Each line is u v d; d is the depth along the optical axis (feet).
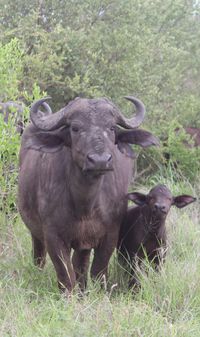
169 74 162.40
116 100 153.58
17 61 123.03
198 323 76.59
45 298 82.48
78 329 70.13
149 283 85.25
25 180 91.50
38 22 158.71
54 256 85.61
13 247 100.53
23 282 86.28
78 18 159.22
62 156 84.02
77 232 85.40
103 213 85.76
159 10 168.35
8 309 76.95
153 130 155.12
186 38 176.96
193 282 83.76
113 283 92.12
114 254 99.19
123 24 158.71
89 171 75.00
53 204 84.43
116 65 153.48
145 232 91.97
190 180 149.38
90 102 78.89
